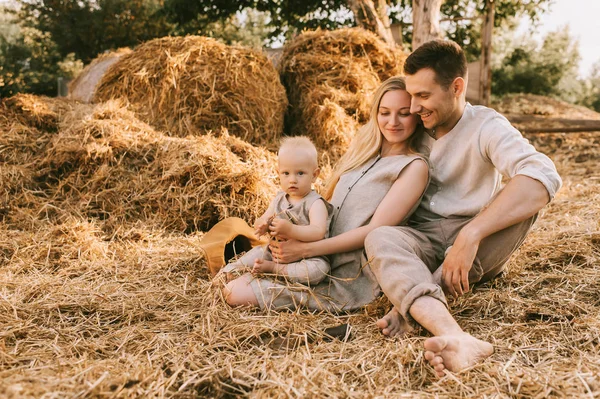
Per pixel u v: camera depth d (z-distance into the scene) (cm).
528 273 277
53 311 238
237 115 511
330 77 568
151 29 1816
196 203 391
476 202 243
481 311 235
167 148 428
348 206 256
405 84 238
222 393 166
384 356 190
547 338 203
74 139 437
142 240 361
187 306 248
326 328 221
